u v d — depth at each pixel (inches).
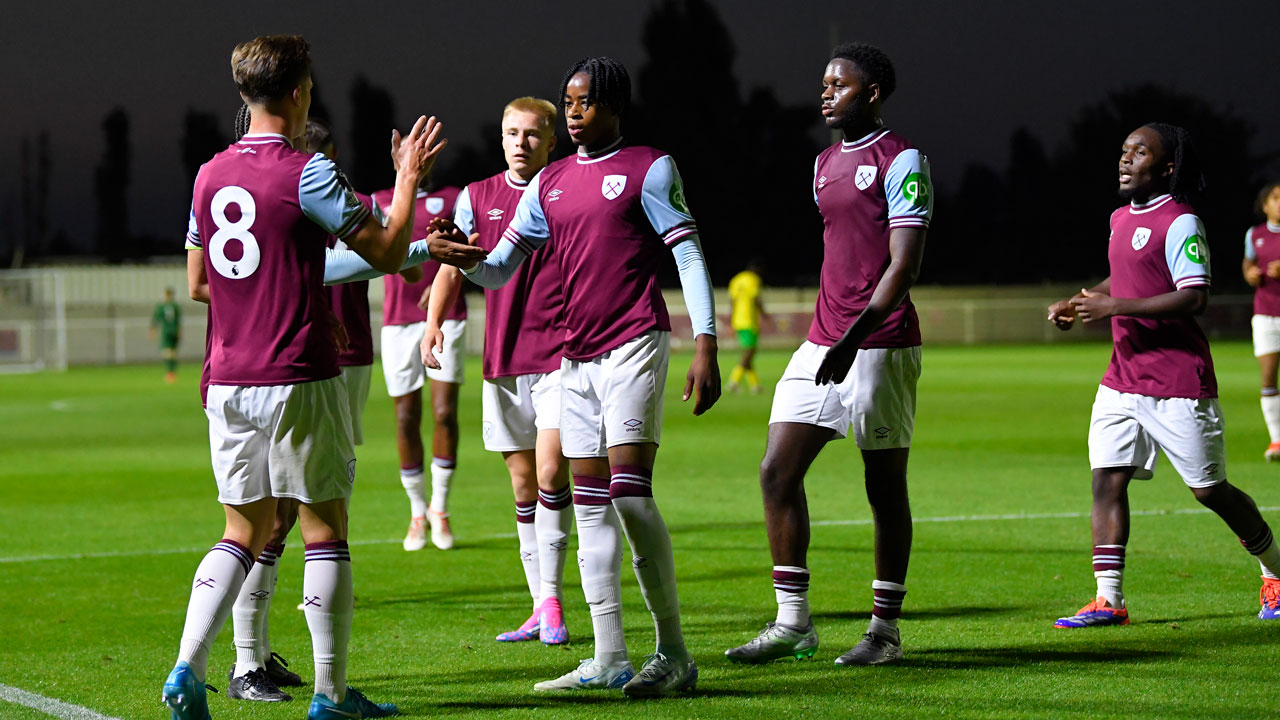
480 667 281.9
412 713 241.8
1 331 1989.4
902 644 296.4
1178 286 312.0
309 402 227.8
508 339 320.2
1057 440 778.8
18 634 318.0
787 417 284.0
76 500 573.6
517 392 320.8
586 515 262.4
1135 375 318.3
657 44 3690.9
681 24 3666.3
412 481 449.4
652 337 255.8
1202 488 315.0
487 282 273.7
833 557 414.9
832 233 283.0
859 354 278.5
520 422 321.7
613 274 255.4
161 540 467.2
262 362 226.1
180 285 2347.4
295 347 226.8
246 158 228.1
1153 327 316.8
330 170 226.2
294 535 486.9
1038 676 263.0
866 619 325.7
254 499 231.3
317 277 230.1
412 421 447.2
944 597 350.9
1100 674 264.2
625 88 259.3
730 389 1317.7
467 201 336.5
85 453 769.6
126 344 2127.2
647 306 256.2
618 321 255.8
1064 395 1144.2
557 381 311.6
